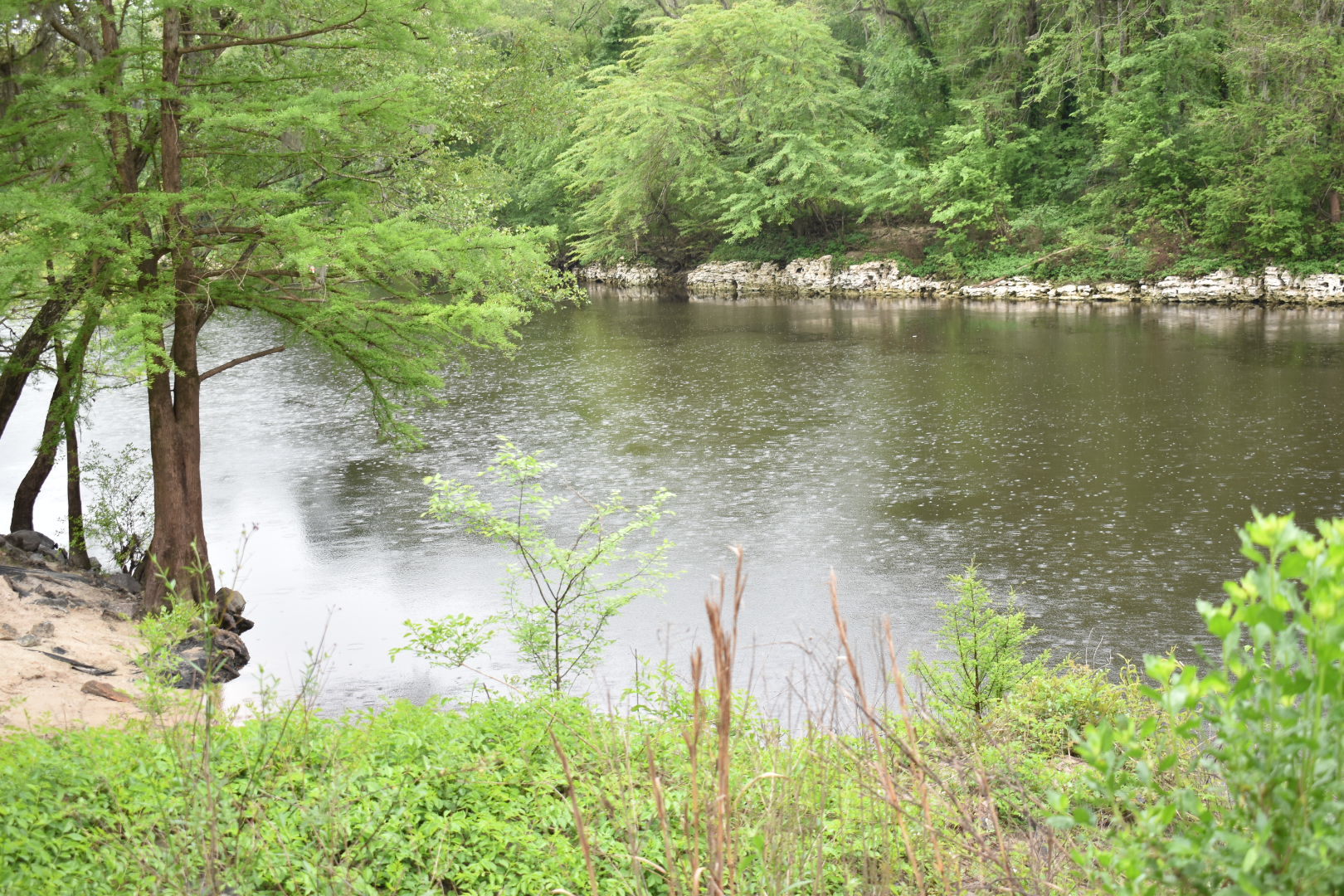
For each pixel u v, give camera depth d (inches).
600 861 201.9
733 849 119.6
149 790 195.0
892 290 2065.7
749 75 2151.8
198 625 410.3
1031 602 540.7
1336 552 80.0
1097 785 98.3
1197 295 1705.2
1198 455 800.3
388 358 558.9
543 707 274.7
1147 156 1770.4
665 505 726.5
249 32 579.5
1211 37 1705.2
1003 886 144.8
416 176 669.3
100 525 616.1
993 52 2007.9
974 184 1971.0
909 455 842.2
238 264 534.0
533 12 2263.8
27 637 430.3
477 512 383.9
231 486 812.0
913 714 211.8
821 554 620.7
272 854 172.2
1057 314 1652.3
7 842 179.3
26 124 463.2
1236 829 95.0
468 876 199.8
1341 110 1573.6
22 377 625.6
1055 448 841.5
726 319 1797.5
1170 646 483.8
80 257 461.4
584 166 2420.0
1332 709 81.4
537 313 1991.9
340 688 458.6
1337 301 1592.0
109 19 499.5
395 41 512.1
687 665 443.8
